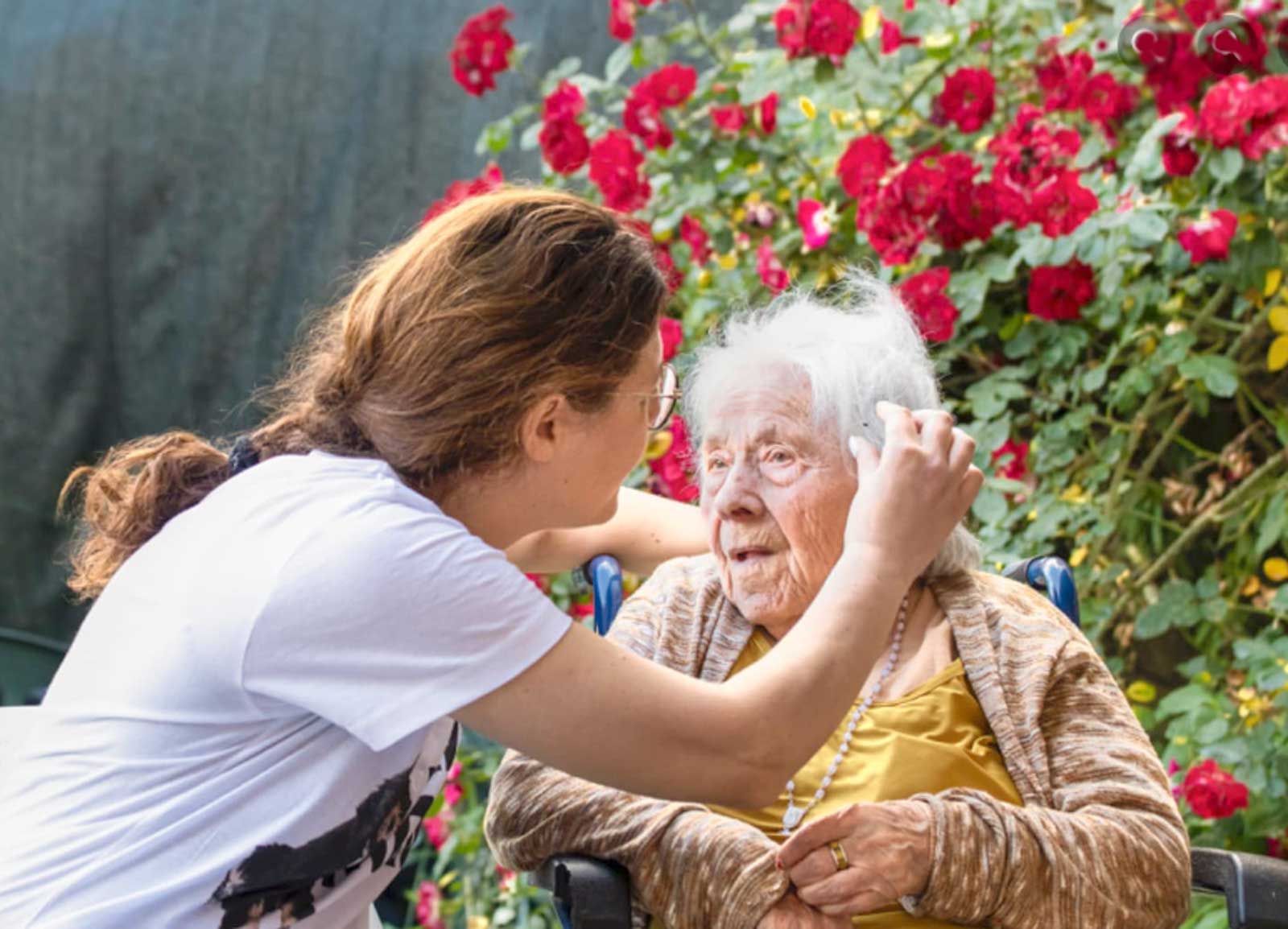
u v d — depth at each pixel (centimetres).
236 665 141
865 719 188
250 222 410
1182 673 288
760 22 357
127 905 142
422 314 152
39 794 149
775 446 189
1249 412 304
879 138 287
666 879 170
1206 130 258
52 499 426
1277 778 260
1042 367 293
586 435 155
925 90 314
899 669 194
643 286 157
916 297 276
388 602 140
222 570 144
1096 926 167
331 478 149
